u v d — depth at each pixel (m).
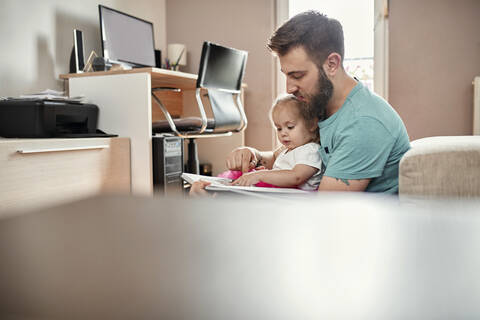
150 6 3.60
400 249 0.08
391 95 3.19
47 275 0.07
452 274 0.07
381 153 1.00
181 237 0.10
